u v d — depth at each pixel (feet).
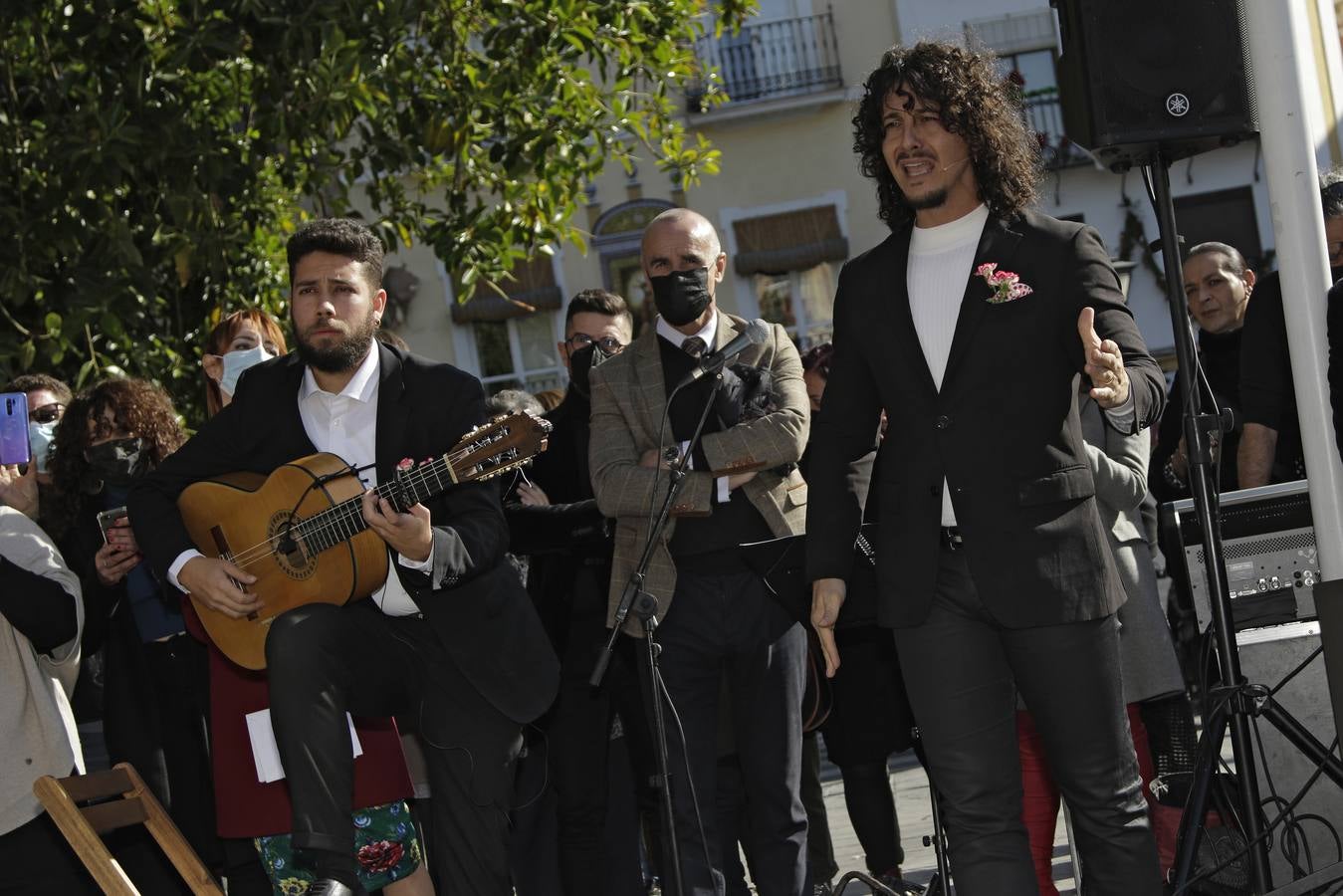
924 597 12.00
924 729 12.22
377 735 14.49
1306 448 13.84
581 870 16.38
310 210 44.96
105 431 16.57
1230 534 15.02
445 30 33.27
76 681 16.11
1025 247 12.09
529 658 14.21
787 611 14.80
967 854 12.03
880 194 13.24
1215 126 13.57
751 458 14.67
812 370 18.81
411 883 14.97
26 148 30.01
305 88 29.68
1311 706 15.17
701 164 37.19
